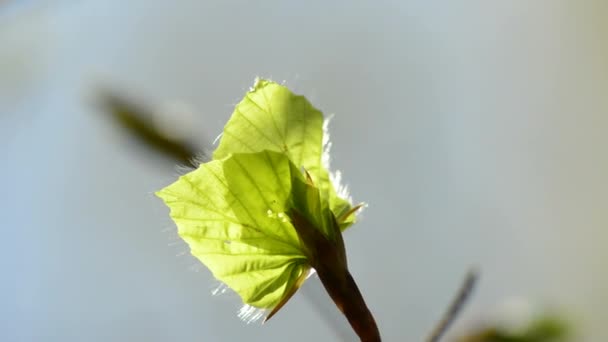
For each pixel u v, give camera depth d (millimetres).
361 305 287
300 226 290
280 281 293
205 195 291
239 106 293
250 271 293
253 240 292
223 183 290
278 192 291
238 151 293
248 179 290
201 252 293
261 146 294
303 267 292
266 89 294
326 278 288
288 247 292
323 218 291
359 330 286
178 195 291
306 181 291
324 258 289
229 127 294
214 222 292
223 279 293
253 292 293
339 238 290
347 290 288
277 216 291
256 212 291
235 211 291
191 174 289
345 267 289
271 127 294
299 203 291
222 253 293
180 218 292
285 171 291
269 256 293
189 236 292
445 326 286
